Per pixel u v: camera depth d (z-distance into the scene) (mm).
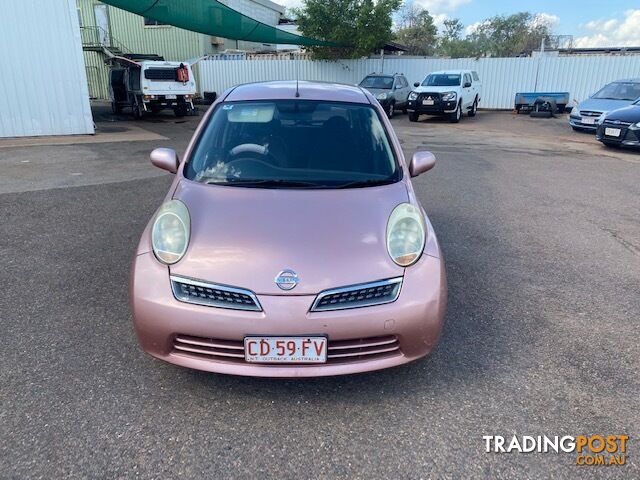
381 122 3740
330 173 3258
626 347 3207
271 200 2916
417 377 2842
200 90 24812
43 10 11289
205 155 3410
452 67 22984
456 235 5398
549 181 8312
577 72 21312
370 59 23469
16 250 4613
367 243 2623
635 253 4941
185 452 2248
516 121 18562
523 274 4363
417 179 8336
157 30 25297
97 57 25844
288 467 2182
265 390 2697
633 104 12461
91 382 2709
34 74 11586
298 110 3707
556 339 3287
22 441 2273
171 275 2512
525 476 2168
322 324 2396
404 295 2514
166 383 2725
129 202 6309
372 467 2193
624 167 9695
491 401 2646
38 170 8195
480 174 8828
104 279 4012
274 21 31078
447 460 2242
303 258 2496
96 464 2162
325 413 2529
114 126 15258
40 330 3219
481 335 3316
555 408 2602
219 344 2461
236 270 2459
